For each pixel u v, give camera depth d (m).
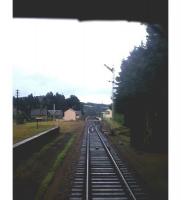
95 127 72.31
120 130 50.34
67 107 164.25
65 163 22.55
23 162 21.14
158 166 19.86
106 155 26.17
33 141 26.22
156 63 19.53
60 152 28.05
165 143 24.19
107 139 40.00
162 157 22.84
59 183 16.62
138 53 25.30
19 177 17.05
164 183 15.81
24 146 22.34
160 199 13.51
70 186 15.90
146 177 17.17
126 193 14.36
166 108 22.59
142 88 22.69
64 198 13.99
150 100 23.22
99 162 22.69
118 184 16.12
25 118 97.81
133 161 22.22
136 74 24.27
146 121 25.31
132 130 29.06
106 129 60.88
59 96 162.88
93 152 28.16
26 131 52.16
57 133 49.38
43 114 133.50
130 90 26.41
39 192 14.73
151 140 24.98
